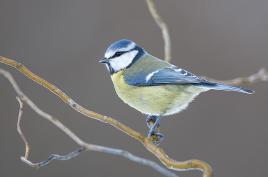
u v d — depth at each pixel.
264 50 13.90
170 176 5.57
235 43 14.01
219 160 12.65
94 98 13.66
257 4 14.50
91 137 12.93
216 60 13.81
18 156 12.83
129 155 5.73
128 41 8.22
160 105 7.78
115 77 8.12
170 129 12.85
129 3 14.59
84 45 14.38
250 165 12.55
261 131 12.78
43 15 14.71
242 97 13.02
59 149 12.85
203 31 14.12
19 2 14.73
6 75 6.70
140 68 7.99
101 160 12.64
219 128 12.87
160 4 14.35
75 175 12.58
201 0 14.50
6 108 13.20
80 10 14.73
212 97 13.05
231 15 14.41
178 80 7.64
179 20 14.21
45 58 14.24
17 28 14.53
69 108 13.24
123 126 6.31
